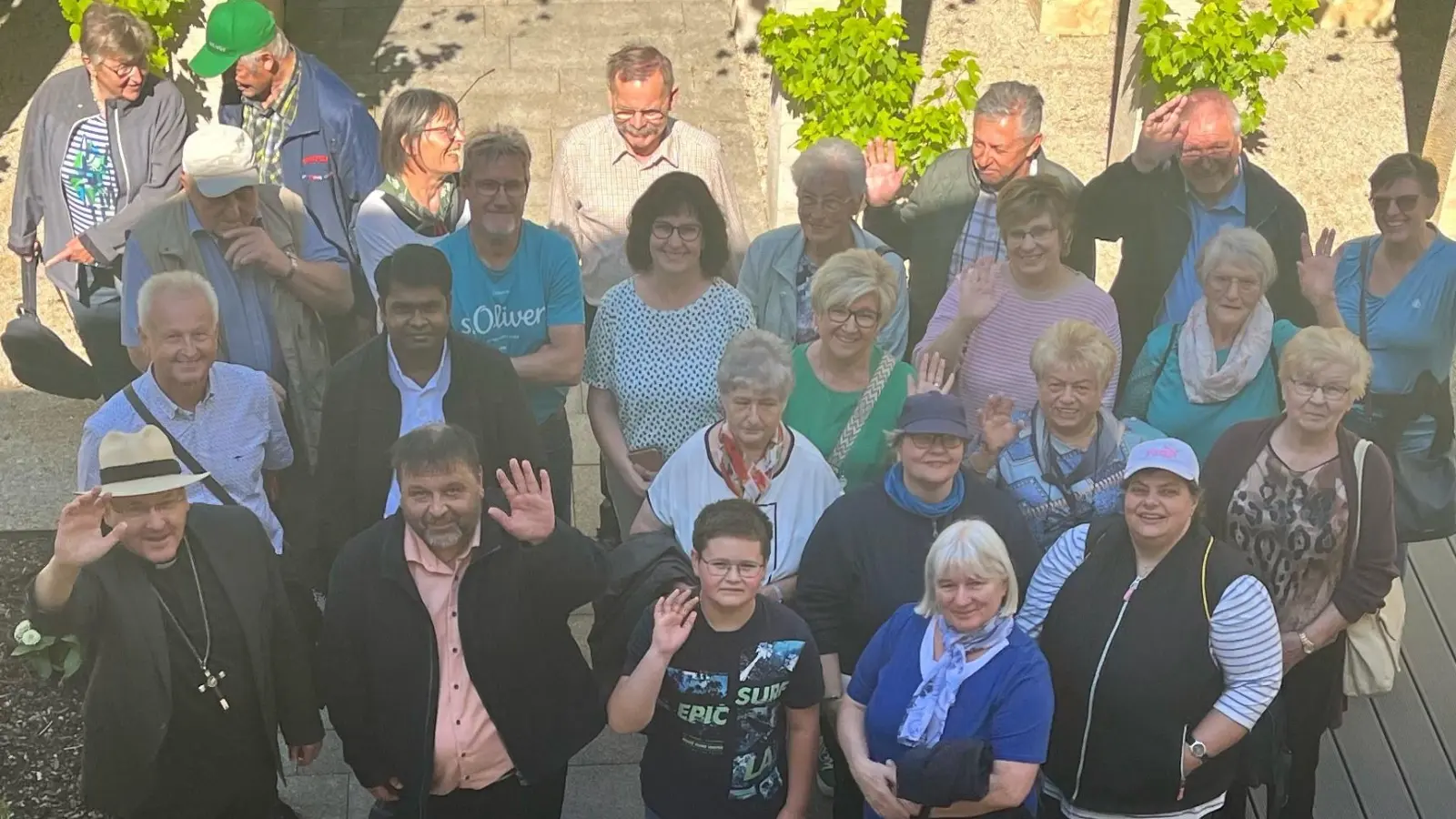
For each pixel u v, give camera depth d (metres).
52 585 3.71
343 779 5.16
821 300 4.70
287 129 5.98
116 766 3.99
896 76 7.99
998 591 3.80
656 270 5.20
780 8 8.13
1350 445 4.39
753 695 3.96
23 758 5.05
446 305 4.51
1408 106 9.75
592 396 5.39
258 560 4.06
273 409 4.83
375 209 5.44
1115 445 4.61
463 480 3.77
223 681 3.99
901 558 4.28
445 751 4.00
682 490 4.59
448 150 5.38
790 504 4.59
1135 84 8.59
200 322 4.46
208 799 4.11
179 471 3.87
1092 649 4.00
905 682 3.95
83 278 6.19
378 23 10.16
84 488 4.54
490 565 3.94
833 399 4.86
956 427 4.16
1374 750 5.41
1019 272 5.09
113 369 6.36
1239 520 4.45
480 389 4.66
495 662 3.98
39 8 9.82
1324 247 5.22
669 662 3.96
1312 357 4.25
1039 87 9.88
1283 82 9.84
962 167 5.86
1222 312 4.80
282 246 5.45
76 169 6.20
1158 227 5.63
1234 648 3.94
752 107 9.68
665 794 4.11
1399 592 4.86
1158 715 3.96
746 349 4.45
